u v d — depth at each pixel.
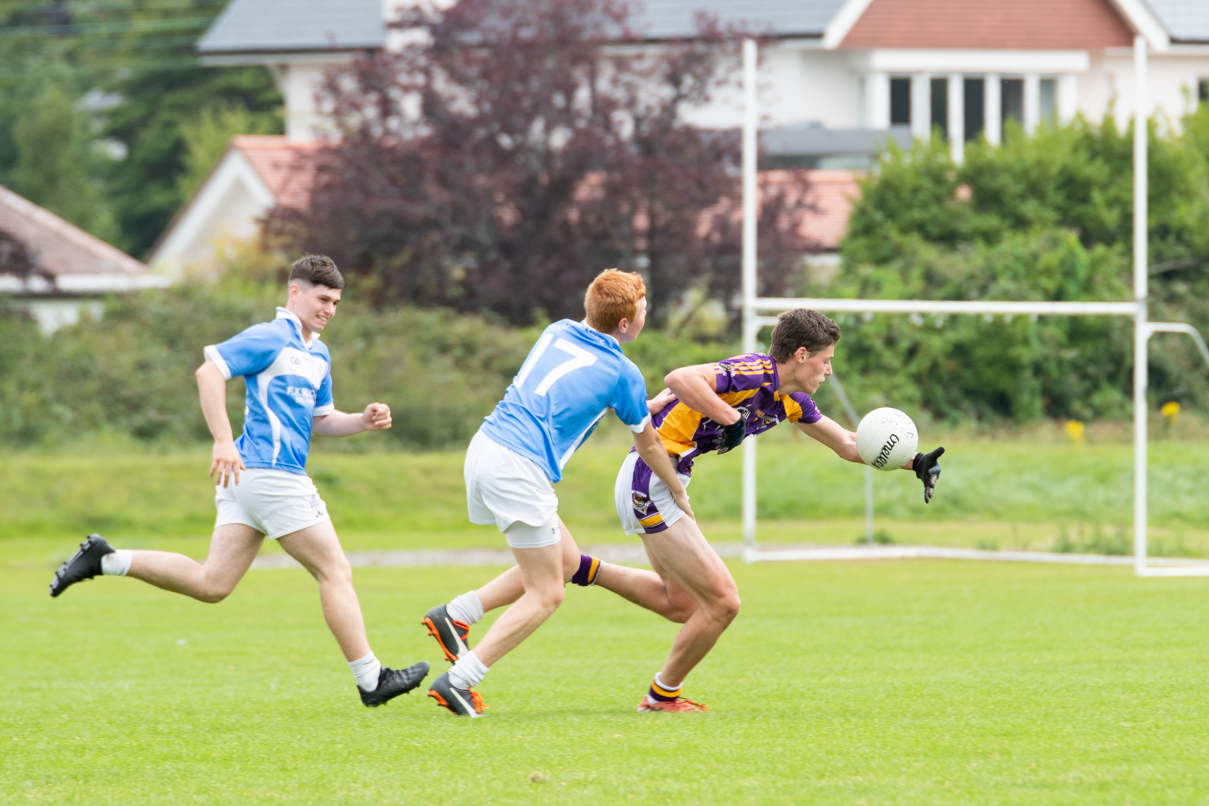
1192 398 101.69
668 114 113.56
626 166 108.00
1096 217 110.56
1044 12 127.94
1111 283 103.50
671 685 24.03
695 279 112.06
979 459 89.44
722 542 74.44
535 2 113.75
